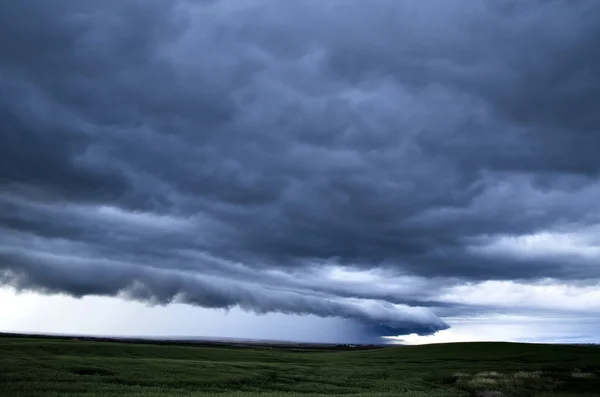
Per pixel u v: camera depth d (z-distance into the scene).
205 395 41.94
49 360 54.34
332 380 58.66
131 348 81.06
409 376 67.00
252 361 79.12
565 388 61.06
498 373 69.25
